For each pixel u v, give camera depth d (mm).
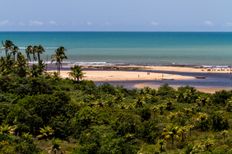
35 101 117062
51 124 108812
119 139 94750
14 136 98188
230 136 107938
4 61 199375
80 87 173125
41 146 98625
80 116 113438
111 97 158125
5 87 143625
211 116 122875
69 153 92250
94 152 89250
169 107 141875
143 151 93562
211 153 88938
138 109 131625
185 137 109000
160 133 108812
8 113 112438
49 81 174000
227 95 162375
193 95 162750
